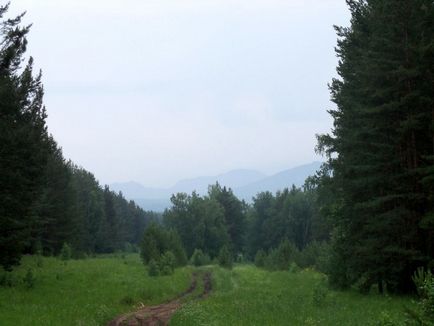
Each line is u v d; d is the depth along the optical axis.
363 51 27.47
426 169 23.08
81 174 122.38
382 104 25.98
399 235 25.58
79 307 22.73
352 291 30.81
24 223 30.31
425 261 24.91
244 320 19.17
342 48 33.00
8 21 29.70
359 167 26.08
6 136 26.39
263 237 147.62
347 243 30.08
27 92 32.16
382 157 25.33
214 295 32.19
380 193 27.06
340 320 18.58
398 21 24.83
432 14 24.36
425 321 11.90
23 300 23.84
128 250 131.88
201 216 119.50
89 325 18.62
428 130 24.61
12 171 27.52
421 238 25.27
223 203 144.62
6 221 27.75
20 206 28.55
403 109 25.11
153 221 65.19
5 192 27.56
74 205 78.75
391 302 23.56
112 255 99.44
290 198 141.25
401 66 23.98
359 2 32.25
